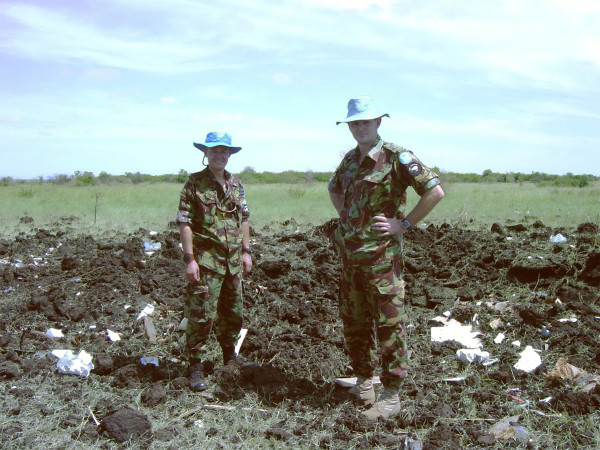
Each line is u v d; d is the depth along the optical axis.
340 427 3.67
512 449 3.40
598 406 3.86
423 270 6.85
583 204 14.87
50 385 4.32
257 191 20.02
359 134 3.71
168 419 3.82
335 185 4.07
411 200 15.23
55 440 3.49
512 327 5.38
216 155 4.19
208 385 4.36
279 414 3.88
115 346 5.19
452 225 10.34
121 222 11.43
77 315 5.83
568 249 6.90
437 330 5.37
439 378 4.46
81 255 8.13
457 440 3.47
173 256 7.98
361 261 3.71
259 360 4.87
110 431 3.54
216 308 4.30
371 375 4.04
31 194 19.22
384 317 3.71
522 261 6.56
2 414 3.79
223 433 3.64
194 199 4.22
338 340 5.11
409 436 3.48
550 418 3.78
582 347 4.88
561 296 5.95
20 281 6.99
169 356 5.01
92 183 36.12
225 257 4.29
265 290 6.52
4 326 5.58
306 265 7.22
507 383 4.36
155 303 6.29
